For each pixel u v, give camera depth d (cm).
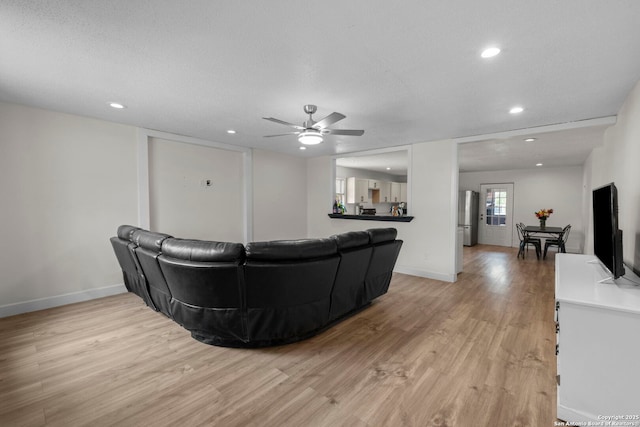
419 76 230
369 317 305
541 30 168
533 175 781
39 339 253
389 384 192
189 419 161
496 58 202
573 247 725
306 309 245
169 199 430
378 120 349
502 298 365
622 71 218
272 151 577
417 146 480
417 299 362
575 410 157
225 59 206
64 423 158
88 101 293
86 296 351
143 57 205
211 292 224
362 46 188
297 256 225
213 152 484
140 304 339
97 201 359
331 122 277
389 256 324
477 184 871
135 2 148
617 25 162
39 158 319
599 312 152
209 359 223
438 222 458
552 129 363
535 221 779
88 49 194
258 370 209
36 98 286
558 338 163
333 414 165
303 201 652
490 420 160
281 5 149
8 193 302
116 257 371
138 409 169
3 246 301
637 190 231
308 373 205
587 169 575
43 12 155
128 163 382
